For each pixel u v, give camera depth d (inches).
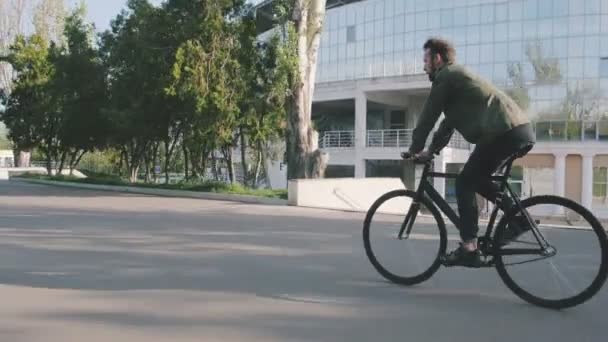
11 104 1359.5
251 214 492.7
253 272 243.3
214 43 798.5
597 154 1648.6
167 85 805.9
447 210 208.4
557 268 186.7
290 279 229.9
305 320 174.9
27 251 295.4
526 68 1754.4
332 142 1733.5
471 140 197.0
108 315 179.5
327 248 305.9
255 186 1069.8
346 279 229.8
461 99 194.5
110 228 389.7
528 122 191.5
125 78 938.1
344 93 1615.4
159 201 648.4
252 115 803.4
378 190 649.0
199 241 330.6
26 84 1305.4
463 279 228.1
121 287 216.1
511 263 194.2
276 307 188.9
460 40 1824.6
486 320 175.2
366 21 1946.4
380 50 1918.1
